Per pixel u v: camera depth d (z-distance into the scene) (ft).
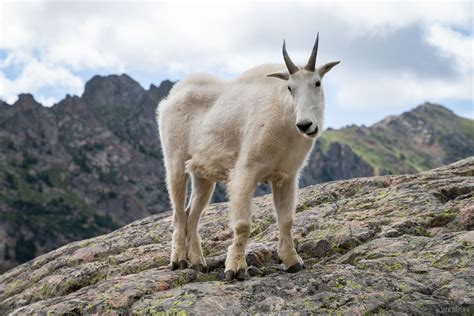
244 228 25.71
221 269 29.50
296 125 23.77
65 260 39.70
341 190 41.63
